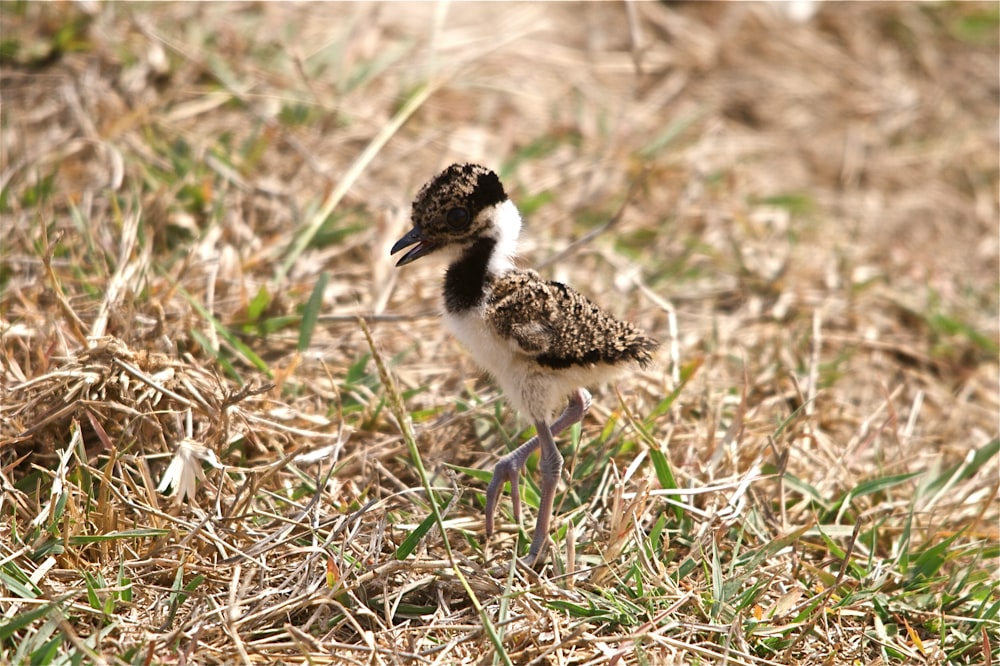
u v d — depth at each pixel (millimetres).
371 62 13508
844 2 16578
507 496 8539
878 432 9422
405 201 11906
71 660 6477
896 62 16078
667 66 15078
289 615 7254
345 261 11086
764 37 15820
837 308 11547
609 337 7793
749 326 11188
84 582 7270
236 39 13195
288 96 12727
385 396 8984
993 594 8094
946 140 14953
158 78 12500
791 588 7922
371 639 6828
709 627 7203
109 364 8258
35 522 7484
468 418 9133
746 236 12555
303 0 14406
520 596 7371
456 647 7129
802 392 10031
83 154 11523
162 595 7297
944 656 7414
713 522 8180
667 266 11750
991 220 13766
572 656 7086
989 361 11383
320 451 8477
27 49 12375
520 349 7637
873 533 8242
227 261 10211
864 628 7637
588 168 13023
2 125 11625
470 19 14992
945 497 9250
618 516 7820
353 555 7684
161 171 11406
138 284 9383
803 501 8727
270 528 7898
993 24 16641
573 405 8453
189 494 7793
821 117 14961
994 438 10203
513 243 8289
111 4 12969
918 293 12141
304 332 9547
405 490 8055
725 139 14219
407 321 10414
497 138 13273
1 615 6875
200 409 8469
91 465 8008
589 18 15531
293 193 11586
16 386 8203
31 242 10062
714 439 9070
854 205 13695
